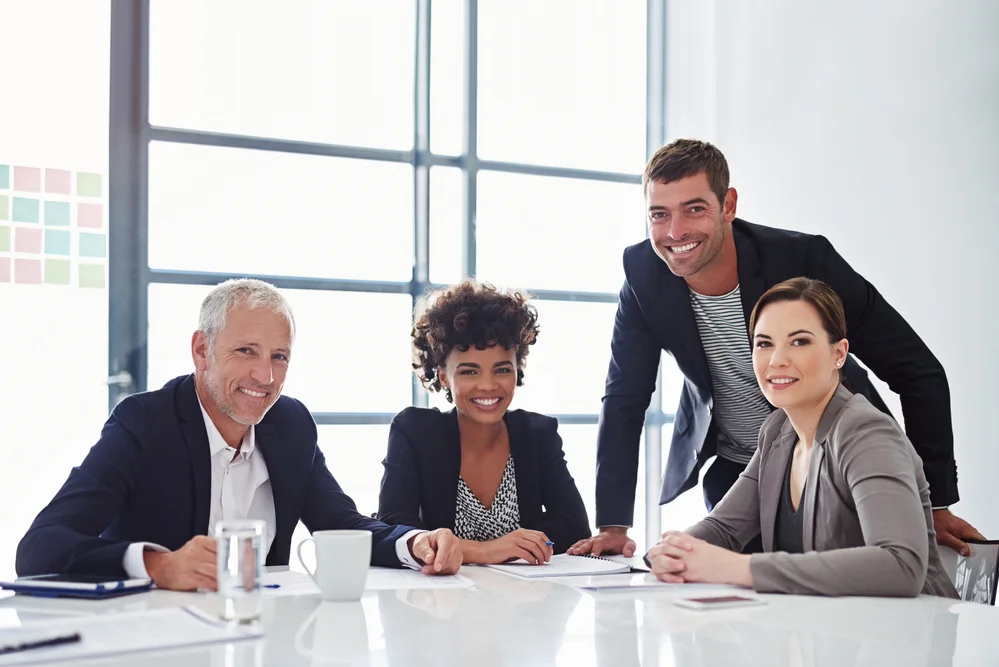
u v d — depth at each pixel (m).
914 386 2.23
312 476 1.98
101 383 3.45
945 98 3.01
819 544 1.51
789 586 1.32
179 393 1.87
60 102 3.42
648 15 4.44
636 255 2.44
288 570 1.63
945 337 2.99
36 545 1.56
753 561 1.36
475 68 4.06
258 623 1.10
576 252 4.26
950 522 2.15
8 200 3.33
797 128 3.68
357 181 3.88
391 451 2.11
